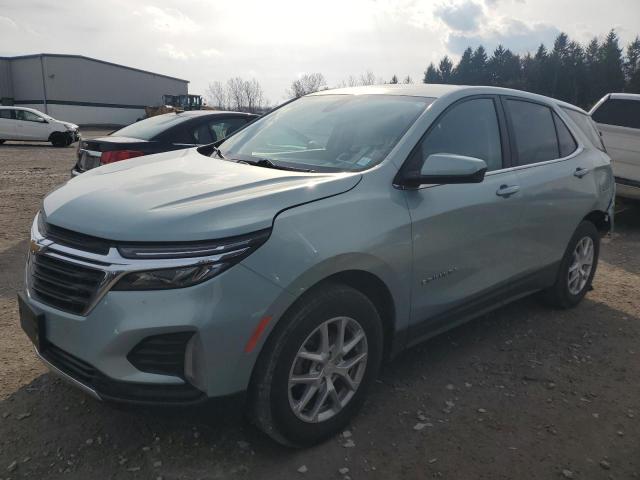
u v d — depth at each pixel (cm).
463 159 287
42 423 288
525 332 428
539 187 392
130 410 235
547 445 287
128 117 6256
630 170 852
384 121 338
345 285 272
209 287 226
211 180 283
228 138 416
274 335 248
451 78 10638
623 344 414
